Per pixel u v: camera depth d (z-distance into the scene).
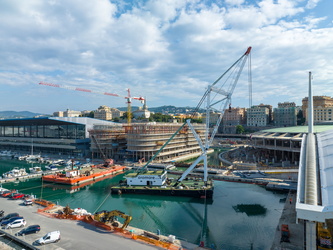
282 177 105.44
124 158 162.88
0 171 138.50
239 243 54.81
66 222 57.09
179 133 178.12
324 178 43.28
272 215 70.81
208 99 105.94
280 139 140.62
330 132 78.19
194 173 119.62
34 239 47.38
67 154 185.62
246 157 150.38
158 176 95.88
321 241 42.59
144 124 159.62
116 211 55.06
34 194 95.12
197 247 45.50
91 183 111.25
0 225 54.62
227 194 90.88
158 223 67.19
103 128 170.12
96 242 46.50
